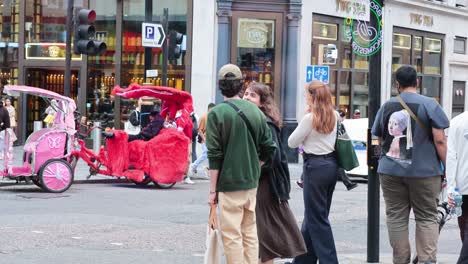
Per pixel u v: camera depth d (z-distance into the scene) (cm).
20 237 1092
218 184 734
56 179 1727
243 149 734
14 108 2867
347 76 3139
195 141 2358
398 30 3391
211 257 730
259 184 812
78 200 1598
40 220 1272
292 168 2673
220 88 752
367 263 928
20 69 2970
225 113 731
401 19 3388
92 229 1191
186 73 2836
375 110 909
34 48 2961
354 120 2348
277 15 2898
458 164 772
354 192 1977
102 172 1908
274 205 818
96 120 2888
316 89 841
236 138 731
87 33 1961
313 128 841
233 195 736
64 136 1750
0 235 1103
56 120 1758
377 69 909
